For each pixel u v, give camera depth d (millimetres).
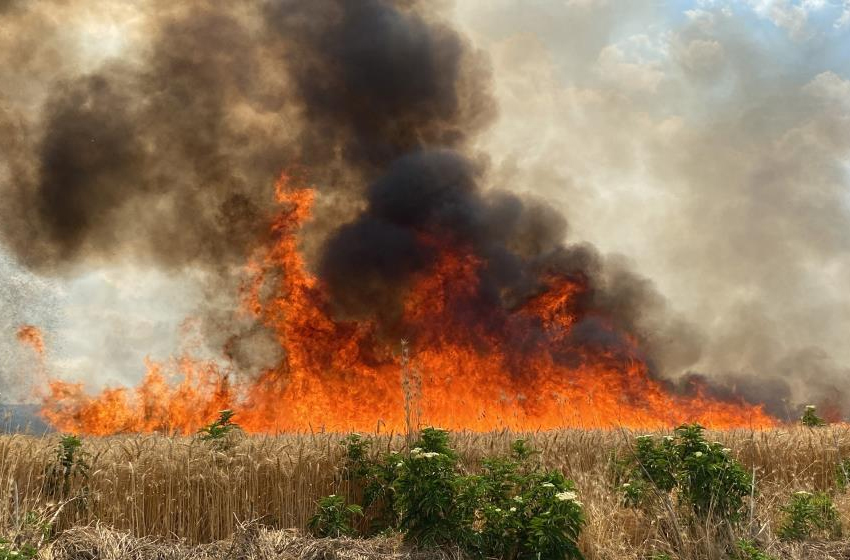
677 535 6414
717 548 6215
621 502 7293
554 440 9031
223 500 6859
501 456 7570
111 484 6711
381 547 6129
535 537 5555
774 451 9336
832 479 8977
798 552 6199
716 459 6699
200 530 6832
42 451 6930
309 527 6945
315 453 7359
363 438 7934
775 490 8148
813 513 6852
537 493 5797
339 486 7270
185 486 6852
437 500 5781
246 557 5902
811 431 10750
